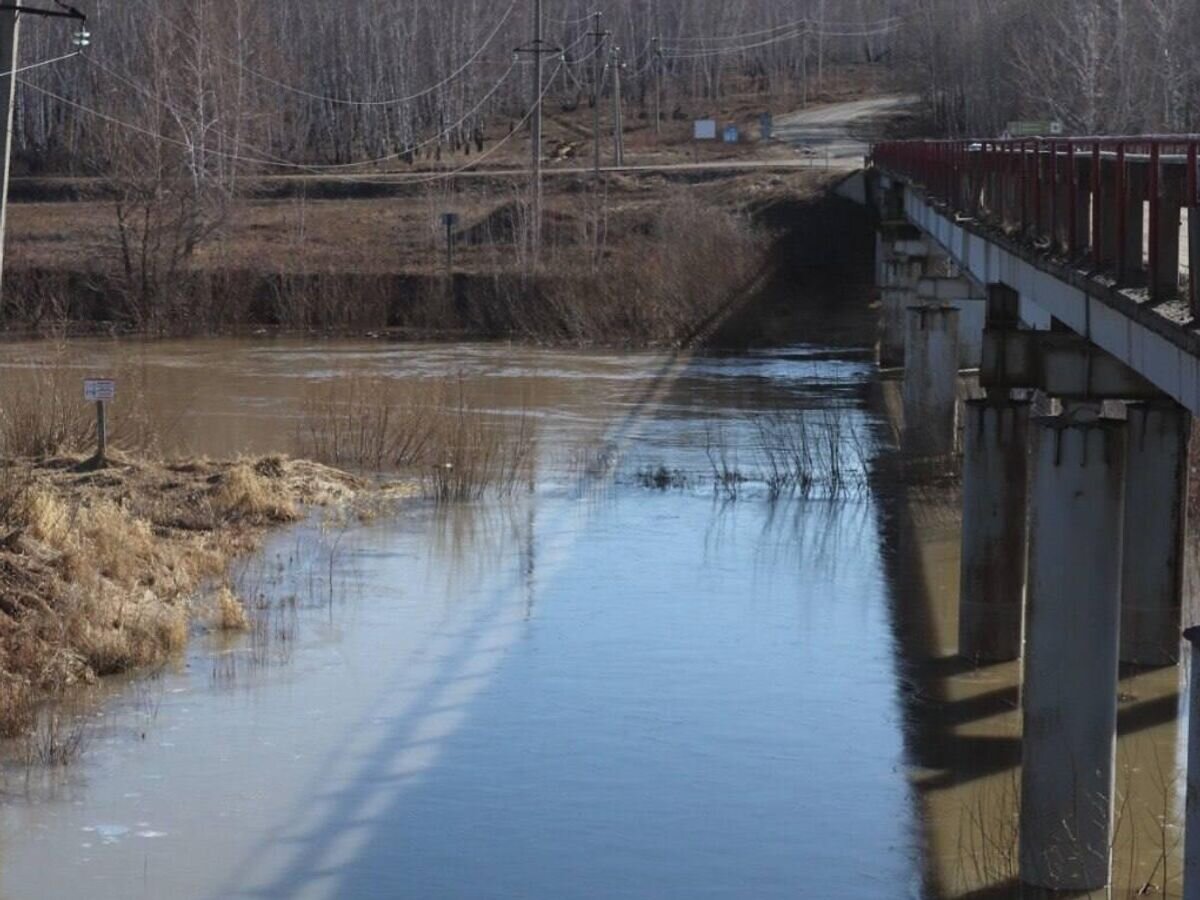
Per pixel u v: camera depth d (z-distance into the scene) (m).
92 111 87.81
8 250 74.88
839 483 36.19
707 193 84.12
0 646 21.28
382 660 22.80
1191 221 11.95
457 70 113.19
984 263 24.80
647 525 32.19
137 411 41.00
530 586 27.16
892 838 17.30
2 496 25.28
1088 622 16.02
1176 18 80.81
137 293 70.38
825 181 82.44
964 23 117.12
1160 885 16.28
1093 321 15.38
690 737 20.08
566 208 81.19
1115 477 15.96
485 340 66.94
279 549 29.39
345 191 90.62
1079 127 81.00
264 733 19.88
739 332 65.69
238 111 86.19
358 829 17.22
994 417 23.31
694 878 16.25
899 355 57.44
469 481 34.75
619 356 61.69
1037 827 16.22
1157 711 21.52
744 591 27.14
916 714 21.12
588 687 21.91
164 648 22.92
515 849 16.84
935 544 30.88
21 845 16.70
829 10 157.00
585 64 134.75
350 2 117.12
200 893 15.73
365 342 66.06
